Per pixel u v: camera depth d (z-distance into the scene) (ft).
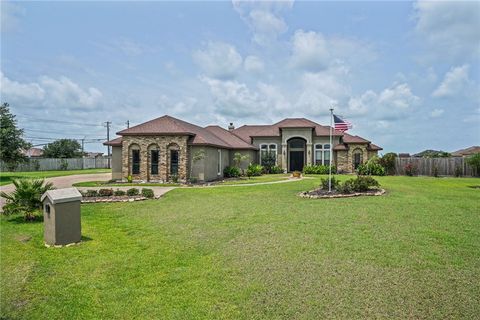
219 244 25.44
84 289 18.35
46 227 27.35
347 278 18.11
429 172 105.29
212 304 15.96
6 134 92.89
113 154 85.87
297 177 94.63
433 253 21.70
